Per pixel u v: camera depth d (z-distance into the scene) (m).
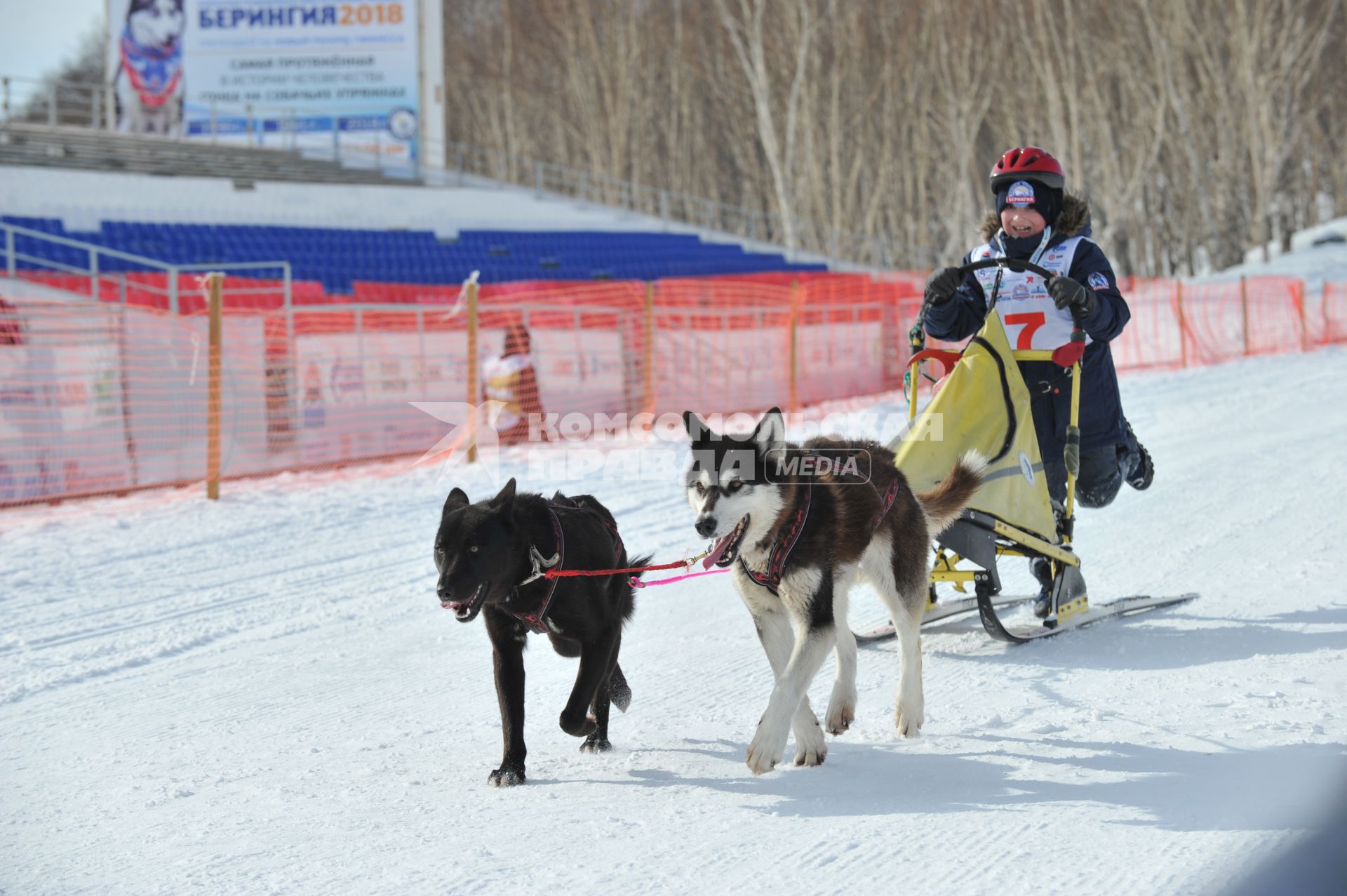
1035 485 7.32
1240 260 52.06
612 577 5.85
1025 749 5.42
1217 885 3.84
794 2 51.59
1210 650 6.90
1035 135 50.56
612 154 56.91
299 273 31.22
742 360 22.66
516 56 63.53
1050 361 7.74
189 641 7.95
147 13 41.75
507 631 5.48
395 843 4.54
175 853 4.51
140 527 11.72
